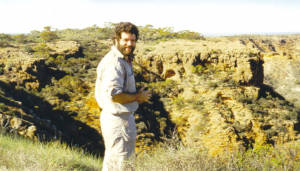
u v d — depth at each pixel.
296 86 105.31
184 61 58.34
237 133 43.91
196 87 52.38
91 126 41.59
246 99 49.97
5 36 80.69
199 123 45.97
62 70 52.59
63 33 113.69
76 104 44.59
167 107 50.72
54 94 44.78
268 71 124.38
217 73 55.53
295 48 171.12
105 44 78.88
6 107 29.27
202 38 112.88
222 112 46.97
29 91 44.75
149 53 60.34
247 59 54.56
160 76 59.66
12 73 45.94
